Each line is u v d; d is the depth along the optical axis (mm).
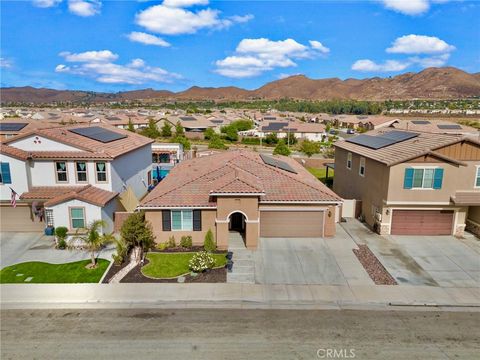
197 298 15539
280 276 17609
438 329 13547
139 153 31500
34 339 12711
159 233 21219
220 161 27750
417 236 23125
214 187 21125
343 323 13852
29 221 23500
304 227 22406
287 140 80000
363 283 17016
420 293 16188
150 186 35750
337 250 20719
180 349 12188
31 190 23469
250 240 20766
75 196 21031
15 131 37562
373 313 14594
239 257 19641
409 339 12875
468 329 13578
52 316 14164
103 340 12672
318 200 21766
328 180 40062
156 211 20922
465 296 16000
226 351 12094
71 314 14312
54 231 21469
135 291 16062
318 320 14023
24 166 23000
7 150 22812
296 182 23312
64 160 23672
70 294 15773
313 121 140625
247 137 84000
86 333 13086
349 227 24766
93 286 16469
